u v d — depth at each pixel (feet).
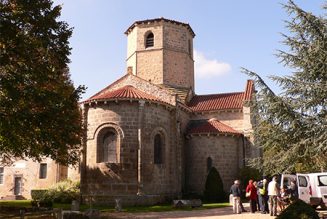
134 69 128.47
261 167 53.72
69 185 107.34
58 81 67.97
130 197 85.87
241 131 117.60
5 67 58.18
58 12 67.26
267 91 51.31
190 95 130.41
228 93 131.85
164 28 128.06
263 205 65.87
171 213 70.33
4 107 57.00
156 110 96.89
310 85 47.96
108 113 92.94
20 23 62.18
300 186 71.36
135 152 91.25
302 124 48.60
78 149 81.41
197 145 110.83
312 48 48.60
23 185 137.59
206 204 91.50
